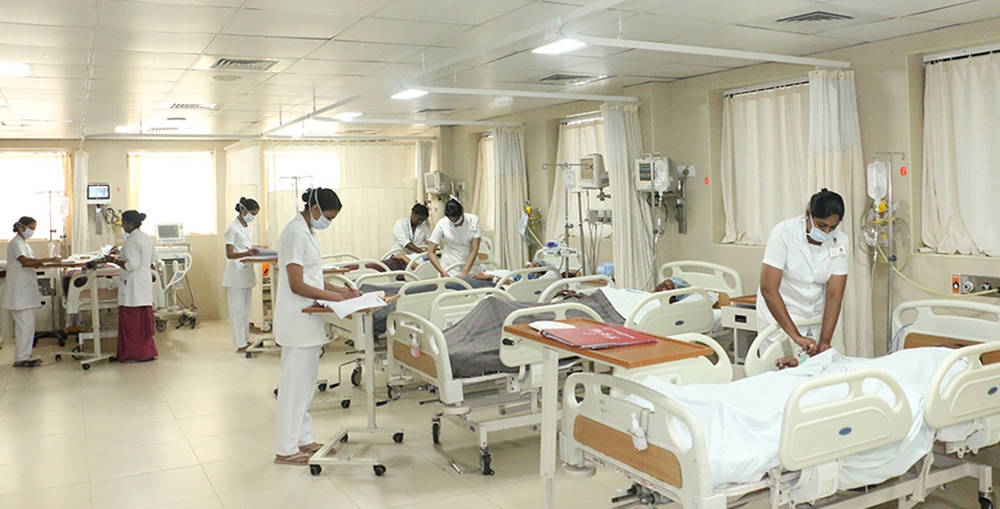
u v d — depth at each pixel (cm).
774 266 343
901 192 446
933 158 442
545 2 354
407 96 591
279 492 347
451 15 374
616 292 490
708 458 217
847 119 452
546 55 483
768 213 553
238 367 637
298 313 377
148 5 338
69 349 736
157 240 857
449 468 374
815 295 353
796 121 528
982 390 266
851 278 447
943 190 439
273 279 732
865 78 461
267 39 411
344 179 913
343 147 912
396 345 404
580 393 439
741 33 429
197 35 397
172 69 486
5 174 842
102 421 473
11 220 845
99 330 722
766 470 228
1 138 835
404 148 945
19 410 504
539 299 548
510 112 786
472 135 875
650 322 418
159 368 636
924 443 258
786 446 222
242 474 372
